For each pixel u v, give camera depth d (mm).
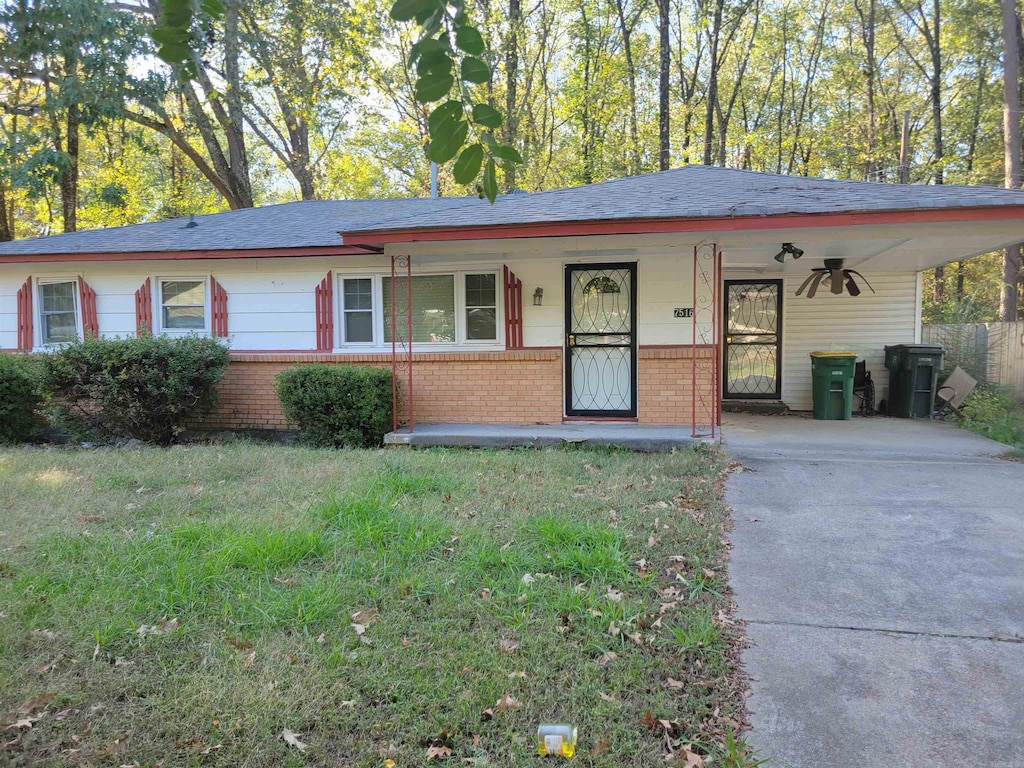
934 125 22422
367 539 4641
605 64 23469
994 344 12031
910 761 2518
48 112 15383
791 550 4637
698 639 3328
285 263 9688
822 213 6688
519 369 8992
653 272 8578
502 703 2855
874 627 3531
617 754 2551
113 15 14164
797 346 11656
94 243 10156
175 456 7805
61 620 3582
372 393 8477
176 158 27922
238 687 2980
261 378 9812
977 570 4242
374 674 3078
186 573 4062
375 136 28109
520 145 24203
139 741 2672
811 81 25344
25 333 10461
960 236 6797
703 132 25203
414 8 2041
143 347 8812
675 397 8570
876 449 7895
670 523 5039
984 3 20609
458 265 9156
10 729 2740
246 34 18766
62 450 8742
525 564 4230
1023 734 2656
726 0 22875
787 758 2541
